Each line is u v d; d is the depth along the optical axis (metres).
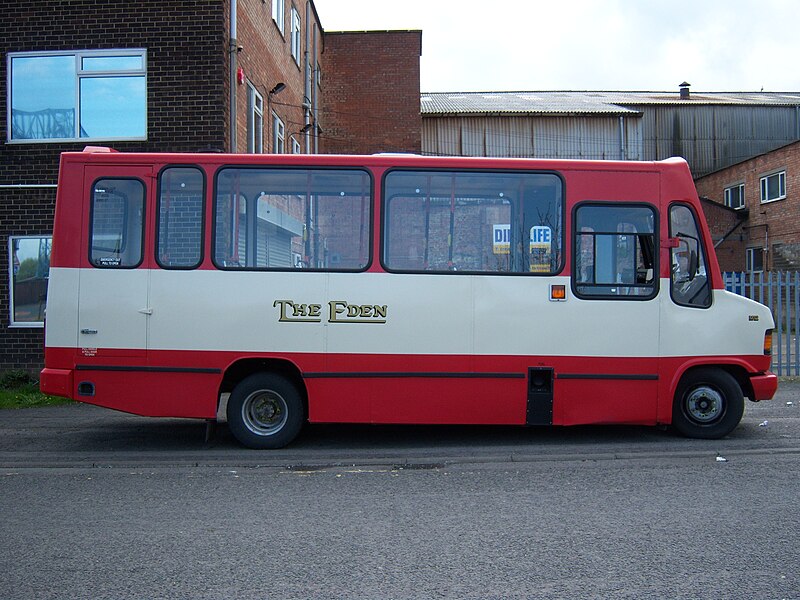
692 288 8.27
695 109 39.03
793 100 41.09
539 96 41.31
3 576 4.59
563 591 4.28
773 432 8.91
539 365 8.09
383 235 8.12
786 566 4.65
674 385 8.21
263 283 8.07
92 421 10.23
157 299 8.05
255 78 15.12
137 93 12.87
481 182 8.19
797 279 14.03
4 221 12.95
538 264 8.16
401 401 8.09
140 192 8.12
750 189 34.00
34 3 12.93
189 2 12.73
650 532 5.32
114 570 4.67
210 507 6.10
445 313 8.07
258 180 8.16
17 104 13.01
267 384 8.22
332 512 5.92
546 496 6.32
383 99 26.36
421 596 4.23
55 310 8.07
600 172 8.24
